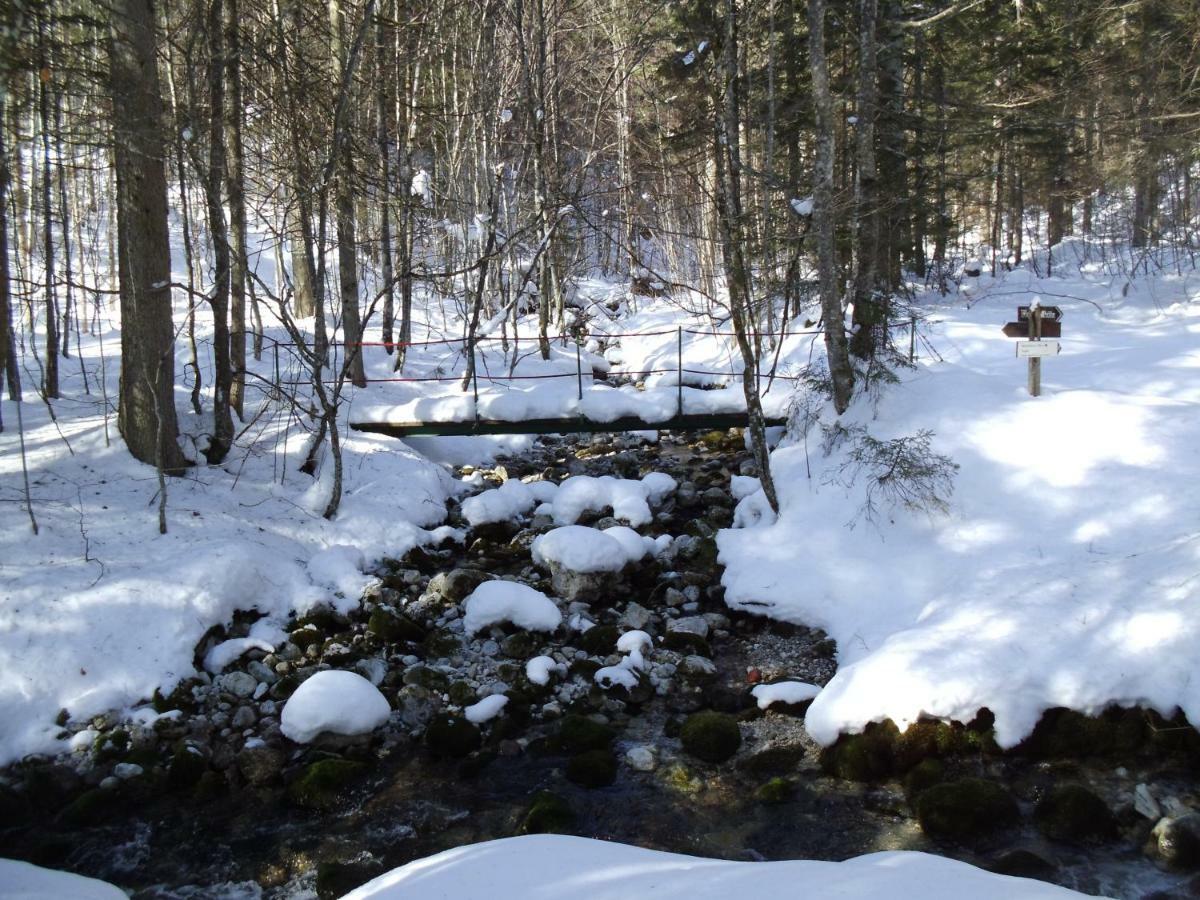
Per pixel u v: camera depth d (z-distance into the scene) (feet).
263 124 44.39
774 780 20.61
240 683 24.88
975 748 20.30
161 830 19.99
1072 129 63.36
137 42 30.58
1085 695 20.29
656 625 28.58
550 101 61.26
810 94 54.49
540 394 41.39
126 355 32.48
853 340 36.52
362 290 66.90
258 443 37.09
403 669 26.18
